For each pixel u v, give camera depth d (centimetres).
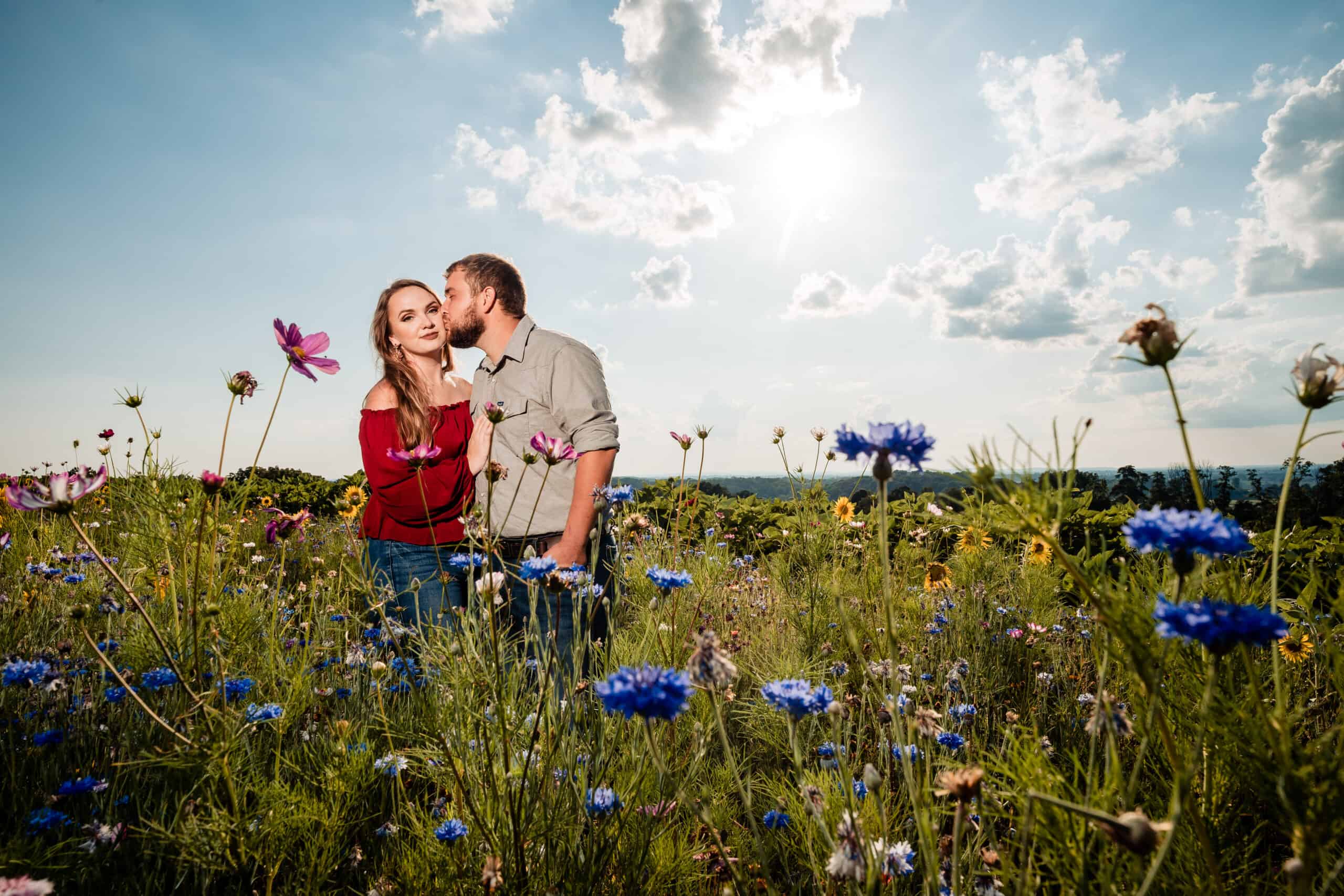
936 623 345
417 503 279
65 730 219
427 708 173
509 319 300
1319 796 94
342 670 278
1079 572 108
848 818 115
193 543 188
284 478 1205
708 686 113
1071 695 275
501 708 144
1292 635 199
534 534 277
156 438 198
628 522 260
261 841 150
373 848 179
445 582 216
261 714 175
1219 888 100
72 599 322
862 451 103
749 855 169
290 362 176
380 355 319
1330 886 104
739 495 784
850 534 422
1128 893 110
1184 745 137
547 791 151
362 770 173
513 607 266
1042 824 115
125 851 159
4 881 119
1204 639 85
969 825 148
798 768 122
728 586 423
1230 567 140
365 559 299
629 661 228
